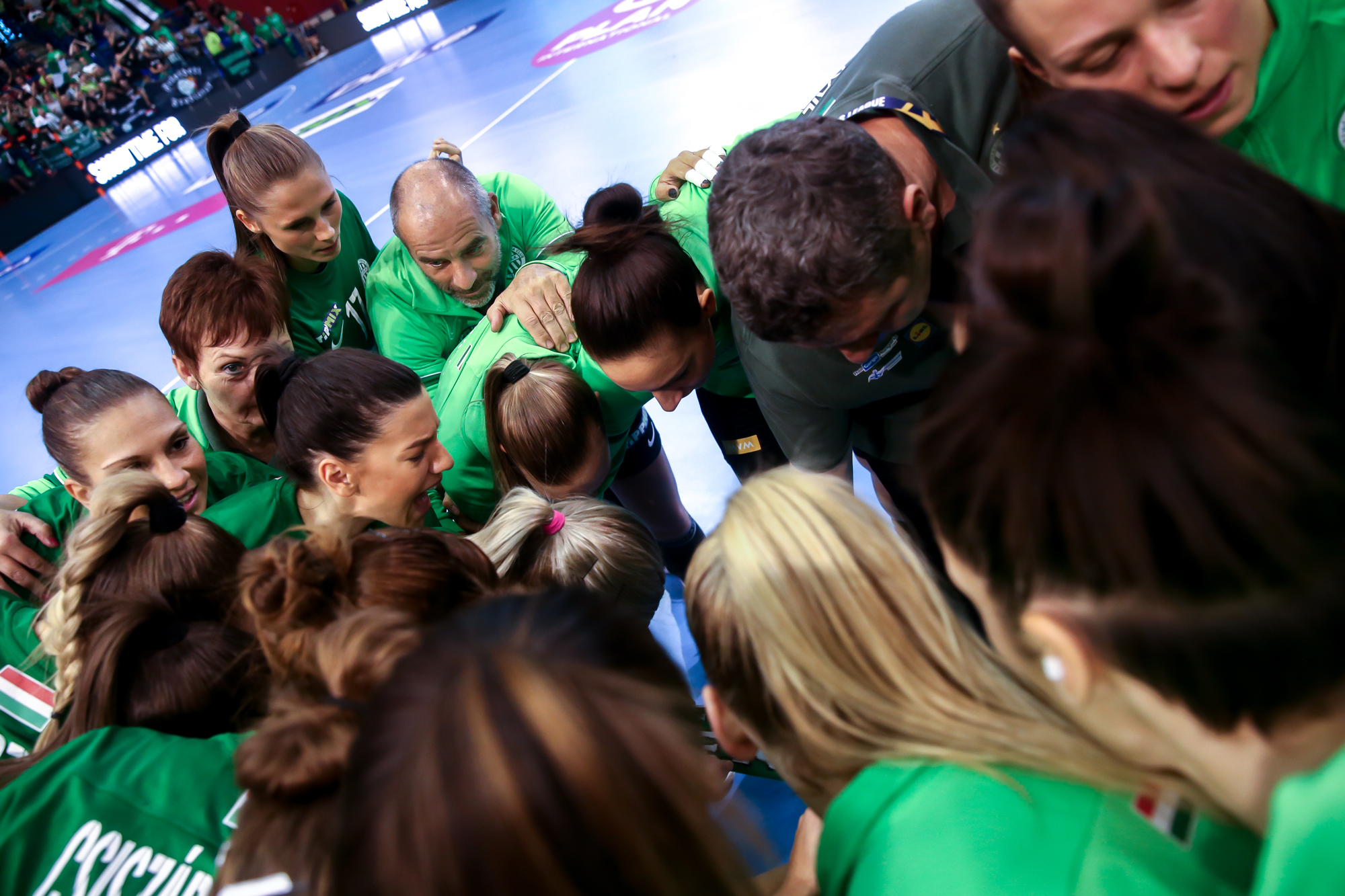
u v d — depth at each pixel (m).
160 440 1.43
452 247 1.76
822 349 1.25
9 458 4.88
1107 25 0.72
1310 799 0.35
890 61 1.27
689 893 0.45
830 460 1.53
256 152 1.74
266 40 14.09
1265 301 0.36
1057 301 0.37
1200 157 0.42
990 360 0.40
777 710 0.70
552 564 1.23
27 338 7.07
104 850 0.83
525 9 11.27
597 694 0.46
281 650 0.83
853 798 0.62
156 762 0.88
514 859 0.41
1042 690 0.59
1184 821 0.53
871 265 0.93
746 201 0.96
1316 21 0.81
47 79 12.79
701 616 0.73
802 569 0.64
